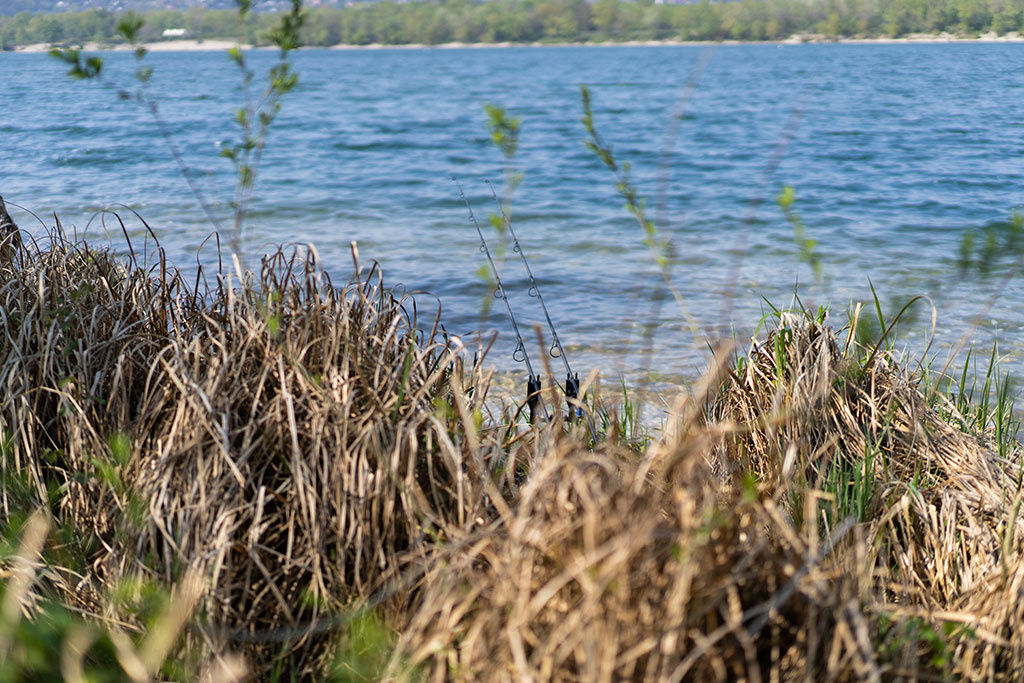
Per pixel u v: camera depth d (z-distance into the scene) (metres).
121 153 17.23
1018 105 27.97
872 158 16.89
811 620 1.62
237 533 2.17
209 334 2.51
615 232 9.73
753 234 9.48
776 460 2.64
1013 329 5.70
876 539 2.34
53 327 2.68
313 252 2.67
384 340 2.47
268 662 2.05
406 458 2.27
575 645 1.51
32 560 2.18
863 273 7.64
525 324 6.24
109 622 2.04
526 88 45.38
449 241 9.27
